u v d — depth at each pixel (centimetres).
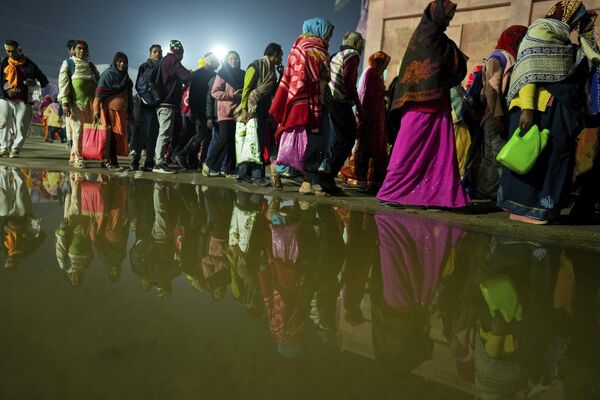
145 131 498
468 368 72
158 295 95
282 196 337
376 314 97
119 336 72
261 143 427
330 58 355
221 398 54
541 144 268
